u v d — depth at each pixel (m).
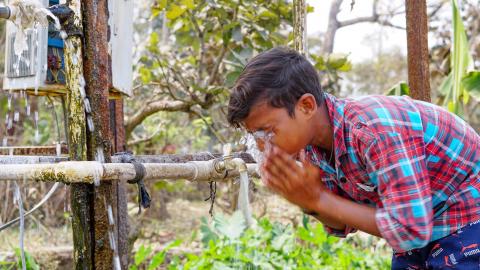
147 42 4.89
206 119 4.83
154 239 6.57
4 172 1.77
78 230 1.81
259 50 4.37
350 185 1.81
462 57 3.77
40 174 1.71
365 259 4.46
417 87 2.75
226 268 3.84
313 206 1.59
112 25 2.51
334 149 1.75
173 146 6.32
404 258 1.95
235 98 1.64
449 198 1.74
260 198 6.34
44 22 1.83
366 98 1.73
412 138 1.63
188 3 4.00
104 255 1.83
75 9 1.82
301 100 1.64
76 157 1.83
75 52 1.82
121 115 3.15
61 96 2.64
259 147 1.65
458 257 1.73
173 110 4.46
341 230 1.98
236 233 4.38
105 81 1.88
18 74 2.40
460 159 1.73
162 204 7.75
